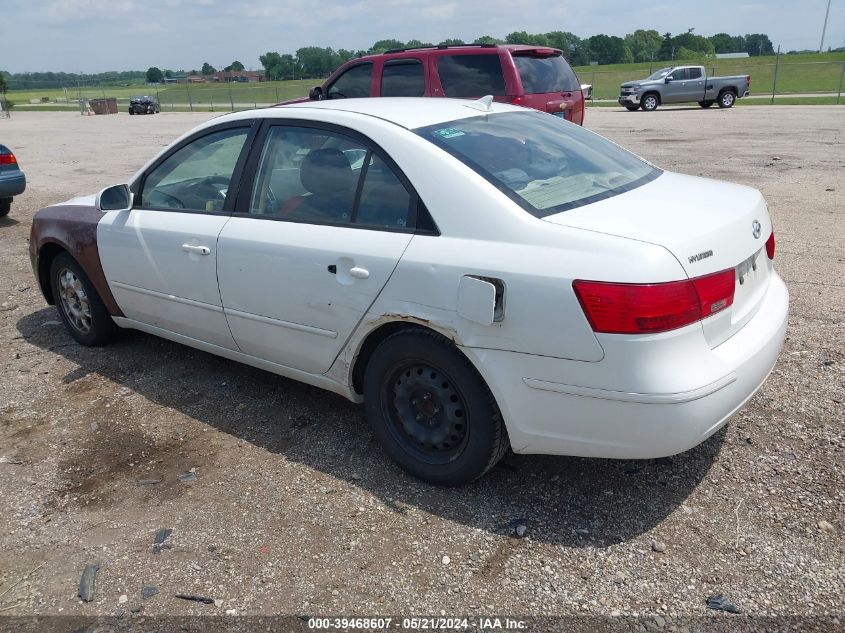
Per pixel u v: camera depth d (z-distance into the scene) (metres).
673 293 2.53
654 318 2.52
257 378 4.49
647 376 2.56
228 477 3.43
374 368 3.29
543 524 2.98
